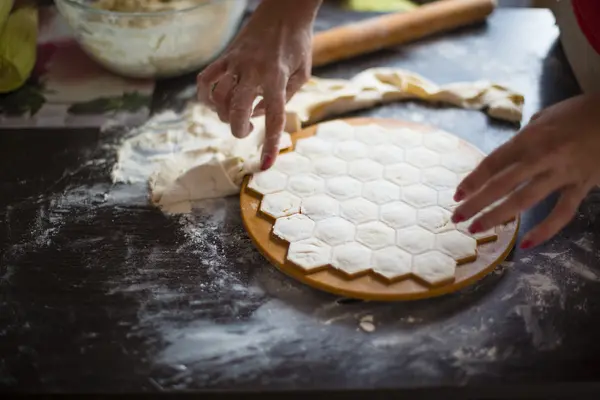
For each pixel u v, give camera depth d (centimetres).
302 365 72
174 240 87
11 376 72
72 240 87
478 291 80
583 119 71
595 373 71
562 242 86
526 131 73
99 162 99
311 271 80
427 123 106
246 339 75
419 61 120
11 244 87
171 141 103
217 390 70
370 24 120
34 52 115
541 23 128
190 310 78
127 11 114
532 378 71
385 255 81
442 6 125
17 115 108
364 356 73
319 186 91
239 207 91
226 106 92
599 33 86
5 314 78
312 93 108
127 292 81
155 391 70
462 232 84
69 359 74
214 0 107
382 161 95
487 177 72
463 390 70
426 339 75
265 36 93
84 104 111
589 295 79
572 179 71
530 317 77
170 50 109
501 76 115
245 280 82
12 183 96
